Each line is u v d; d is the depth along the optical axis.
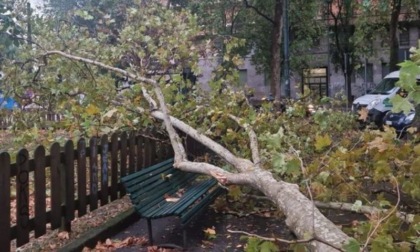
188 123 7.12
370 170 5.25
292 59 26.02
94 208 5.38
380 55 34.06
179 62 8.47
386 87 17.38
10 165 3.96
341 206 4.72
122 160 6.10
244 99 7.73
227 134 6.48
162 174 5.58
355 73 35.12
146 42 8.56
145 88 7.33
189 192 5.55
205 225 5.45
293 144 6.29
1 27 6.66
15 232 4.02
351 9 28.80
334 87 34.97
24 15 7.67
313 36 28.03
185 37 8.31
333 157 4.82
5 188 3.88
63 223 4.83
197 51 8.66
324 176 4.39
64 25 8.65
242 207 6.06
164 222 5.61
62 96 7.22
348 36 30.47
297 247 2.95
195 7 21.66
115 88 7.26
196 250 4.56
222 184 4.67
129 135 6.34
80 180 5.12
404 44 32.19
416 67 2.61
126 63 8.91
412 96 2.68
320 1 27.84
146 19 8.83
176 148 5.85
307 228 2.93
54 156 4.60
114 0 18.11
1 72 7.24
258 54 24.61
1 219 3.82
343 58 31.06
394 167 5.18
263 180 4.08
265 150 5.75
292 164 3.95
